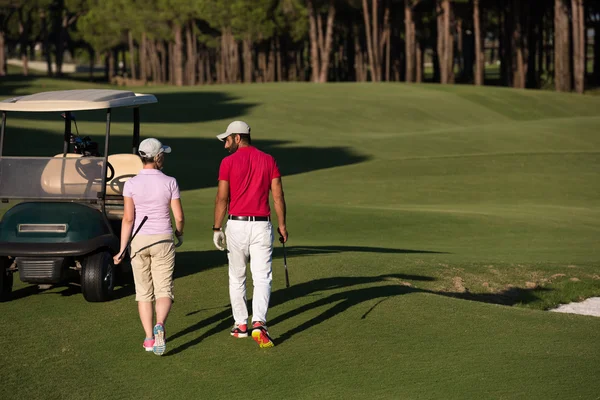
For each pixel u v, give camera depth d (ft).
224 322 38.68
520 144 199.52
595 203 116.16
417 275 55.52
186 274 49.11
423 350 34.09
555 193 123.44
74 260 44.11
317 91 317.42
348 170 141.28
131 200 34.01
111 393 29.60
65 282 44.88
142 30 518.37
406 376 30.94
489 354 33.55
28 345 35.12
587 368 31.65
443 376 30.89
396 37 461.37
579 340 35.73
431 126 263.08
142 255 33.94
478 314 40.11
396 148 189.06
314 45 406.00
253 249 34.45
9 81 375.04
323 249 66.95
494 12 450.30
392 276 53.31
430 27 433.48
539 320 39.29
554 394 28.81
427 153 184.03
